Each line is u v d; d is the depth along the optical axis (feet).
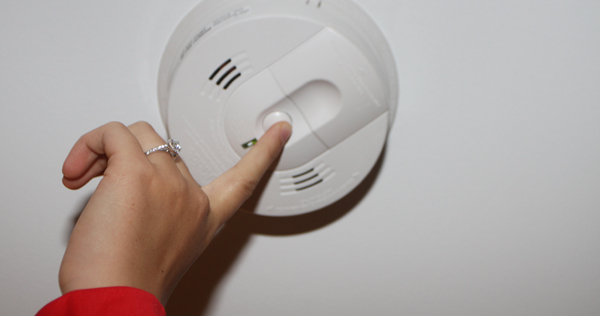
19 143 1.45
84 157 1.03
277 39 1.12
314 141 1.24
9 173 1.50
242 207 1.36
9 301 1.75
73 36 1.29
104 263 0.77
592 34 1.22
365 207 1.55
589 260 1.64
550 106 1.34
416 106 1.36
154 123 1.42
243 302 1.75
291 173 1.30
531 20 1.22
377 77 1.15
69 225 1.60
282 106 1.21
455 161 1.45
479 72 1.30
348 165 1.28
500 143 1.41
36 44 1.30
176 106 1.20
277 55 1.14
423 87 1.33
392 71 1.30
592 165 1.44
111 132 0.92
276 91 1.17
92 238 0.78
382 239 1.61
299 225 1.57
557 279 1.70
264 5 1.12
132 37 1.29
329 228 1.58
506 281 1.71
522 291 1.73
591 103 1.32
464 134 1.40
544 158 1.44
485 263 1.67
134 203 0.82
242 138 1.24
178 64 1.17
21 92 1.37
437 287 1.73
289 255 1.64
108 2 1.25
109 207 0.80
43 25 1.27
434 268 1.68
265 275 1.69
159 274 0.88
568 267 1.67
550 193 1.51
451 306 1.77
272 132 1.17
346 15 1.19
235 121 1.21
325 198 1.34
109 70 1.34
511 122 1.38
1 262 1.66
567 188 1.49
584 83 1.29
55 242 1.63
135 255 0.81
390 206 1.55
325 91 1.19
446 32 1.25
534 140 1.40
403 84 1.33
